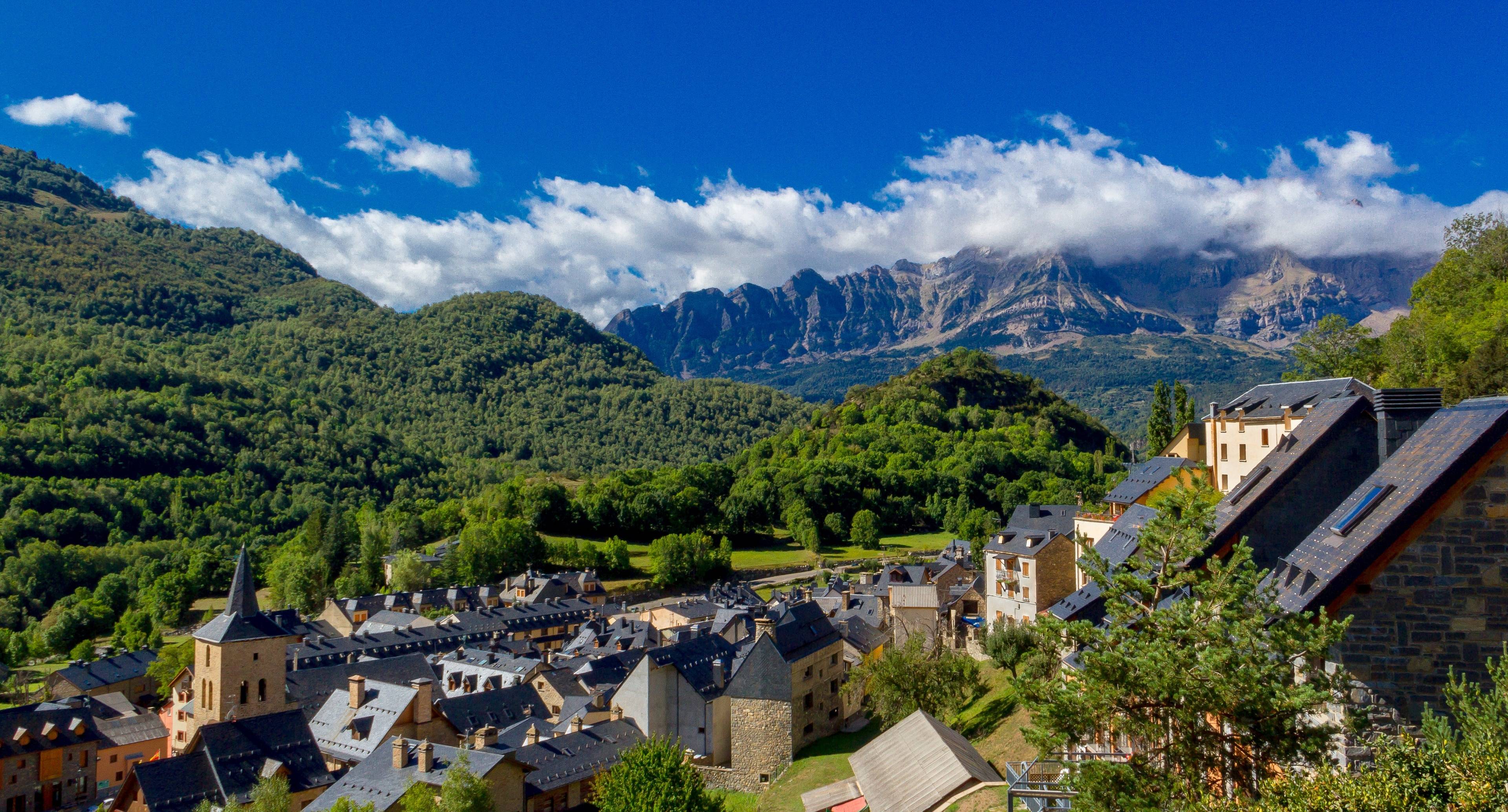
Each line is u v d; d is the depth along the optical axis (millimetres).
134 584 194625
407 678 107938
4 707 136375
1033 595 82000
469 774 59469
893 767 44750
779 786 69688
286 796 65812
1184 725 23734
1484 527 25531
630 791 54688
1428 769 21203
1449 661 25672
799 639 79688
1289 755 22719
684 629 117250
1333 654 26469
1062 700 24719
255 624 94062
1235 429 70688
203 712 92875
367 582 195375
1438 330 86812
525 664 108312
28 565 192000
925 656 77688
